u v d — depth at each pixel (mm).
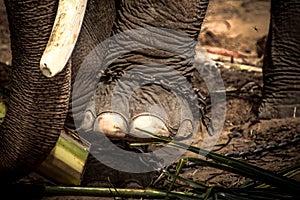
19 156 6855
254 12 15406
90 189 7250
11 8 6340
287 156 8836
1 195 7348
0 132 6906
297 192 6617
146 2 7586
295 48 10156
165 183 7980
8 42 13656
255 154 8875
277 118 10203
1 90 9258
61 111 6656
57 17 6121
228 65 12469
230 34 14383
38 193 7344
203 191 7000
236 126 9906
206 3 7660
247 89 11141
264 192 6691
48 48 5973
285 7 10148
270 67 10328
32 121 6652
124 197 7199
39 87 6512
